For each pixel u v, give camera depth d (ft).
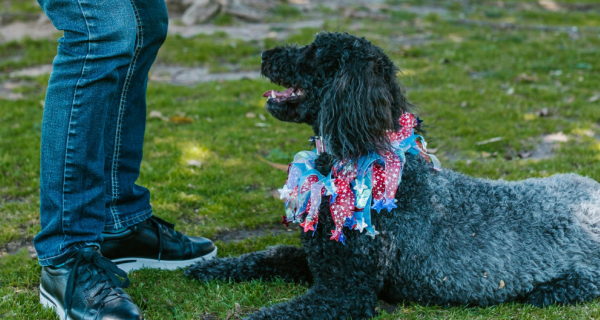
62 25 7.63
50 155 7.72
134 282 9.28
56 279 7.99
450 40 34.65
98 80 7.66
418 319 8.22
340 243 8.16
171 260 9.89
